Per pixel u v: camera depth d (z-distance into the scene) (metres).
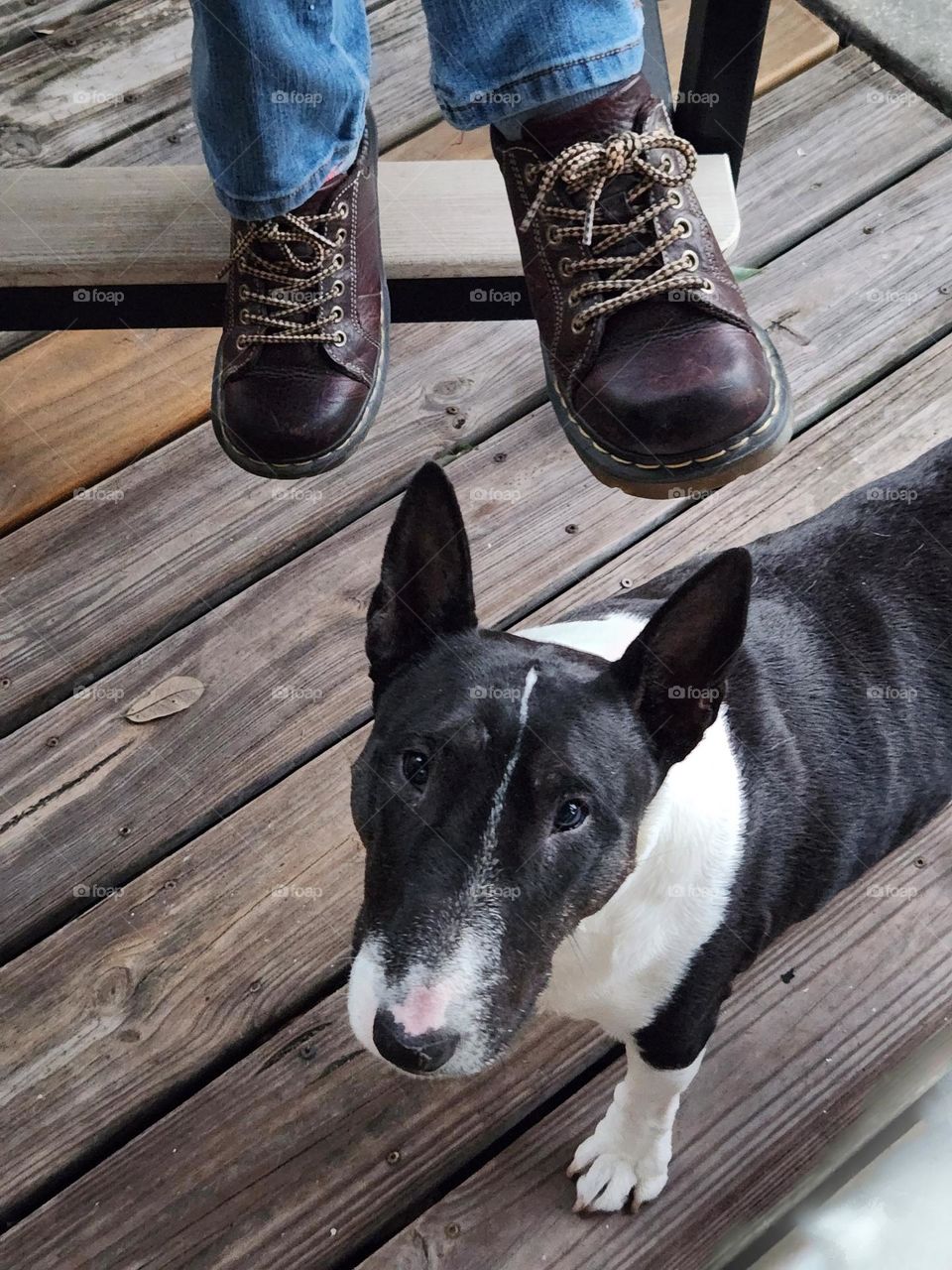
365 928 1.50
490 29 1.89
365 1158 2.00
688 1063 1.79
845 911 2.21
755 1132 2.02
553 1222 1.95
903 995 2.14
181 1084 2.07
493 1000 1.42
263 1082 2.05
